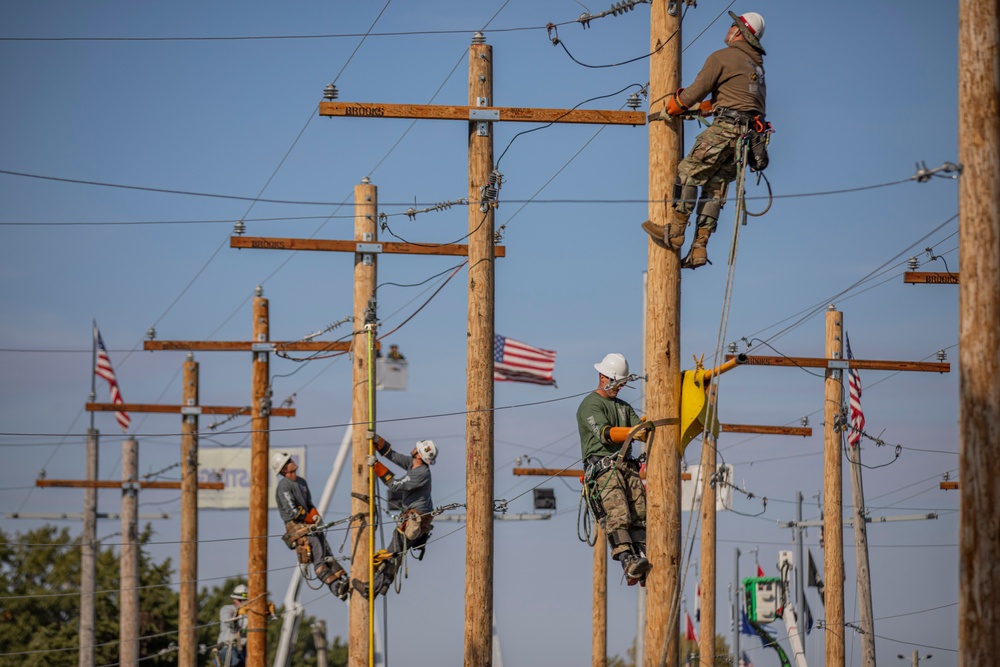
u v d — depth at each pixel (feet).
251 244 189.98
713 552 271.28
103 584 521.65
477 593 146.72
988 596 89.92
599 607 249.55
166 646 497.87
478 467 148.36
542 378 250.37
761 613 335.67
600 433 116.98
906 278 178.60
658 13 112.06
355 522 187.11
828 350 236.84
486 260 151.02
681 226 107.65
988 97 93.40
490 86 151.64
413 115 149.69
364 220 193.06
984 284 92.38
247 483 477.36
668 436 108.99
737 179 104.22
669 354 109.40
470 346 150.41
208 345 242.58
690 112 108.88
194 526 289.74
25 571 536.42
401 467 185.68
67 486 312.50
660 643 107.55
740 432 284.20
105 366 311.27
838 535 237.86
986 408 91.40
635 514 115.55
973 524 90.89
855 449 239.91
